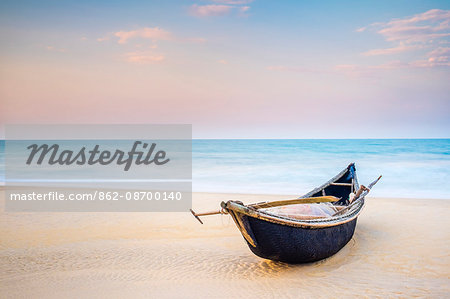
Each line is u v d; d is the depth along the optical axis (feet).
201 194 62.80
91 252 32.68
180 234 38.37
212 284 24.49
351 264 27.66
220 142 261.44
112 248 33.81
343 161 117.91
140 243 35.35
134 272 27.35
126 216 46.60
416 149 156.87
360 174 84.99
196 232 38.99
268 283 24.44
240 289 23.48
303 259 26.58
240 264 28.94
